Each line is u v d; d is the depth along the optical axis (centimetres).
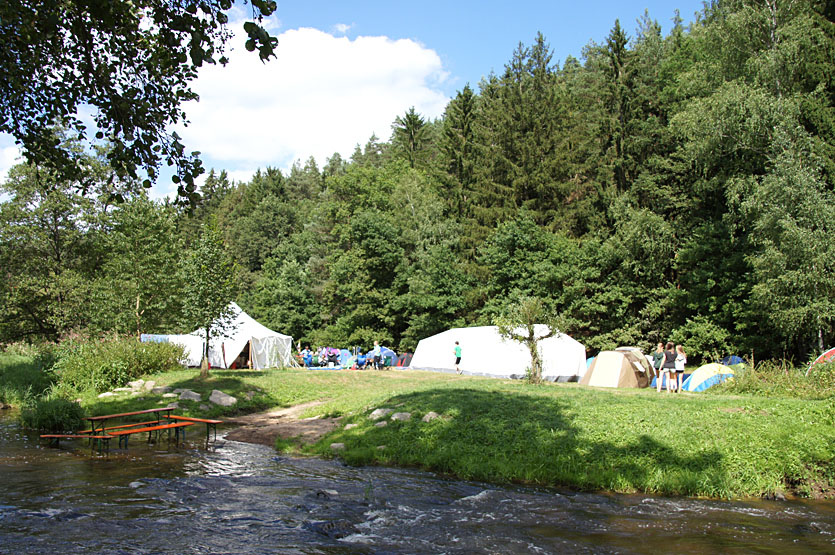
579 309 3888
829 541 736
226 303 2330
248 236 7825
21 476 972
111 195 787
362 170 5919
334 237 6119
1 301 3741
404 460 1145
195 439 1435
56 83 776
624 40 4388
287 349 3578
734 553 680
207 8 696
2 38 732
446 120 5825
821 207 2416
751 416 1249
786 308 2523
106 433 1251
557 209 4500
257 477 998
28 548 601
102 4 685
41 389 2222
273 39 614
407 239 4891
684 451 1071
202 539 654
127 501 812
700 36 3975
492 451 1121
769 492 984
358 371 3062
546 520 795
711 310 3284
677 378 1962
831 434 1131
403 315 4606
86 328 3634
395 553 641
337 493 896
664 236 3594
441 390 1694
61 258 4091
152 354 2428
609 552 671
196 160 816
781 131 2592
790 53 2648
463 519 787
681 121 2994
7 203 3838
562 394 1620
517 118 4834
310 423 1547
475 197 4766
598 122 4478
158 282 3547
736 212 3058
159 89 812
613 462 1048
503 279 4247
